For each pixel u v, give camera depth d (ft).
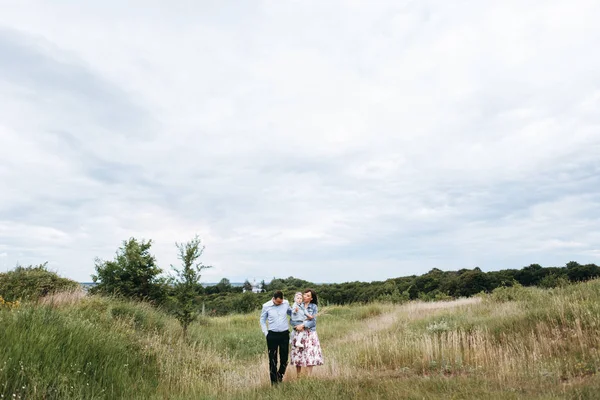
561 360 24.47
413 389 19.17
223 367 33.12
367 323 59.72
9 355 18.98
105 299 44.24
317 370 27.35
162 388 24.43
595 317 29.53
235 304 121.29
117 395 21.30
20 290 42.27
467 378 21.06
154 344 33.32
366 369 28.43
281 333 25.94
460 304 64.80
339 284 170.19
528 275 134.92
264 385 23.94
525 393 17.44
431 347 29.60
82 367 21.91
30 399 17.13
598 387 16.92
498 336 32.99
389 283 151.02
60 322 26.45
